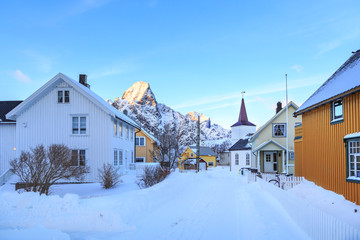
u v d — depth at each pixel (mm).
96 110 25953
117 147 28312
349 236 5828
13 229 8211
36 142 25828
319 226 7508
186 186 21641
